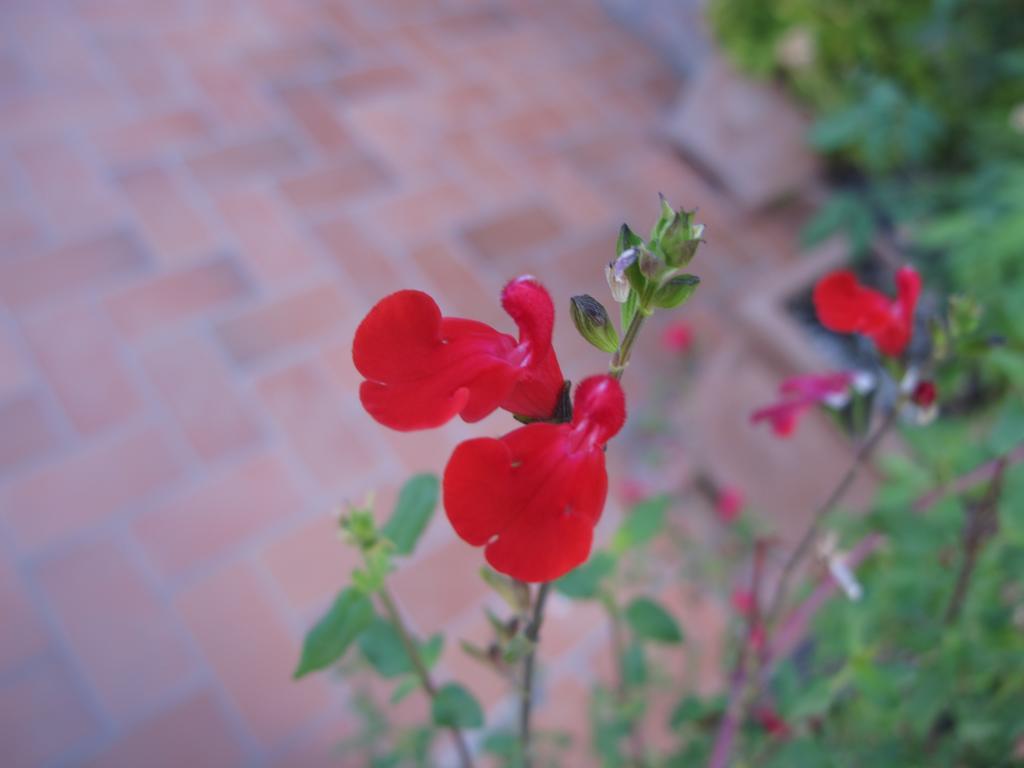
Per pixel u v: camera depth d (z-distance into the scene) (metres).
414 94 1.70
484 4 1.95
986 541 0.56
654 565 0.97
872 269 1.25
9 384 1.18
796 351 1.07
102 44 1.66
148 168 1.46
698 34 1.84
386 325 0.30
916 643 0.52
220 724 0.97
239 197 1.45
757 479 1.13
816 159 1.57
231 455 1.16
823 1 1.40
